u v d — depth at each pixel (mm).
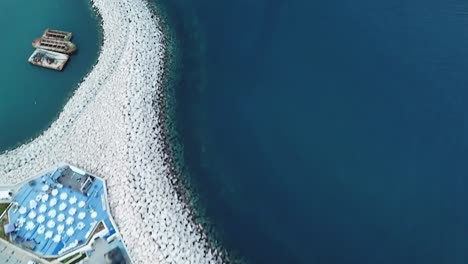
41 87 105750
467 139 90188
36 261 77188
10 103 103500
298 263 78938
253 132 95500
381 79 99812
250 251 80438
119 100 97875
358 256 79062
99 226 80500
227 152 93188
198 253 78875
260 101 99625
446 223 81312
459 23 105688
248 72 104500
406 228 81375
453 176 86438
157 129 95625
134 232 79688
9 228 80438
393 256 78500
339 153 91188
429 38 104188
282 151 92500
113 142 91438
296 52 106375
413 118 94000
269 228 83188
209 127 96875
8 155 94250
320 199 86000
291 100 99125
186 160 92125
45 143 94500
